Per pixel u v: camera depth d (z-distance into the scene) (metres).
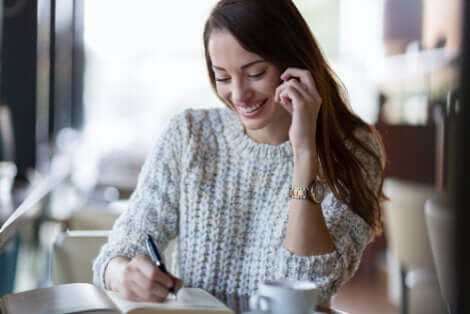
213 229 1.76
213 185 1.77
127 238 1.67
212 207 1.77
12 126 4.11
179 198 1.80
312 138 1.57
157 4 7.63
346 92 1.78
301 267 1.56
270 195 1.75
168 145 1.81
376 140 1.83
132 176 5.29
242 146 1.76
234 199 1.76
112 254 1.62
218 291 1.75
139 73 7.81
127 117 7.80
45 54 4.70
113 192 4.57
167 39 7.72
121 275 1.37
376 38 6.52
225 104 1.71
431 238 2.20
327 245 1.57
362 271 5.10
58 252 1.96
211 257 1.76
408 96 5.14
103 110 7.76
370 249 5.06
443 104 4.20
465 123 1.07
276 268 1.60
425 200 3.02
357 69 6.65
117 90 7.80
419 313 3.11
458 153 1.08
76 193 4.03
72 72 6.74
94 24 7.52
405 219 3.08
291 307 1.17
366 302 4.36
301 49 1.61
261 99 1.60
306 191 1.57
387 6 6.28
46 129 4.73
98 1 7.50
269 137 1.75
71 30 6.53
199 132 1.80
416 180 4.70
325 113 1.64
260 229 1.75
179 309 1.25
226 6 1.57
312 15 8.09
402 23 6.00
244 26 1.54
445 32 5.21
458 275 1.08
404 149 4.86
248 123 1.62
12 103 4.13
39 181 3.67
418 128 4.75
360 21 6.75
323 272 1.57
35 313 1.21
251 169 1.75
